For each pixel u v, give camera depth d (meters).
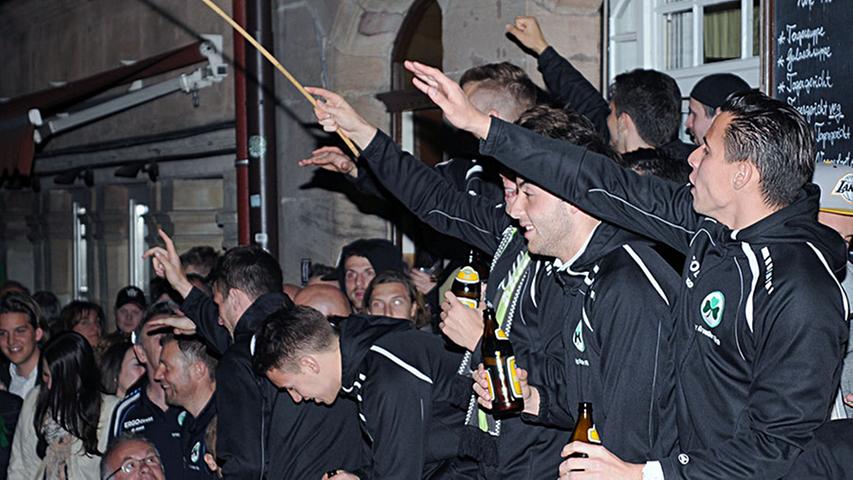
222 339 4.71
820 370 2.55
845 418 3.20
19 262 13.26
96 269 11.12
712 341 2.72
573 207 3.01
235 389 4.12
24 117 10.38
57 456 5.34
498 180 4.10
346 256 5.76
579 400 3.04
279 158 7.98
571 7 5.93
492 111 3.92
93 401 5.36
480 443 3.40
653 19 5.59
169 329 4.94
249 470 4.09
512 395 3.14
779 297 2.59
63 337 5.38
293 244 7.91
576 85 4.94
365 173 4.48
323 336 3.72
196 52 8.61
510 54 6.13
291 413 4.11
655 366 2.87
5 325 6.55
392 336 3.67
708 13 5.52
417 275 5.53
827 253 2.67
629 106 4.35
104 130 10.74
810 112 4.39
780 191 2.66
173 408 5.07
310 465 4.11
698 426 2.76
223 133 8.63
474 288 3.77
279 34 8.11
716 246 2.75
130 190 10.55
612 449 2.89
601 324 2.91
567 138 3.10
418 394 3.57
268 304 4.41
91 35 11.24
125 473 4.54
